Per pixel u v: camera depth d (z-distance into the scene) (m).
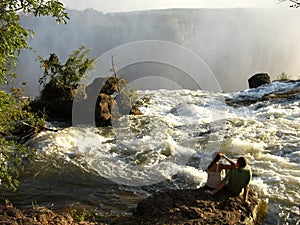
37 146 11.77
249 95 20.88
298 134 12.95
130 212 7.98
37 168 10.20
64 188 9.12
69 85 17.16
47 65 17.53
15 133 11.81
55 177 9.72
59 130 13.45
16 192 8.82
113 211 8.02
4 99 5.70
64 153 11.45
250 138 12.62
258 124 14.17
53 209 8.08
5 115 6.15
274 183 9.19
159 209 6.87
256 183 9.07
